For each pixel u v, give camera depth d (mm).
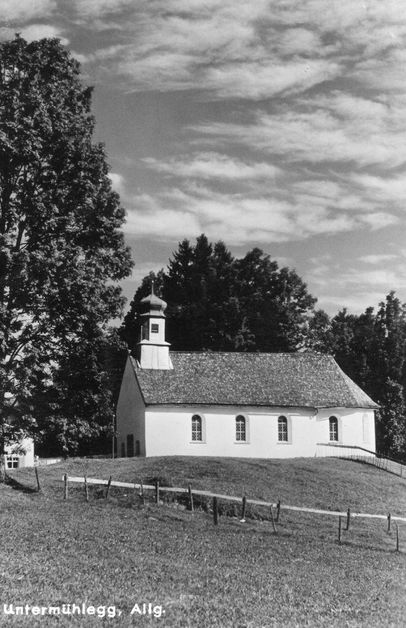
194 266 105812
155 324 72250
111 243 47406
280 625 22766
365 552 38531
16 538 32562
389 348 98625
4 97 44875
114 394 89312
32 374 44688
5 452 46281
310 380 73688
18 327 44812
